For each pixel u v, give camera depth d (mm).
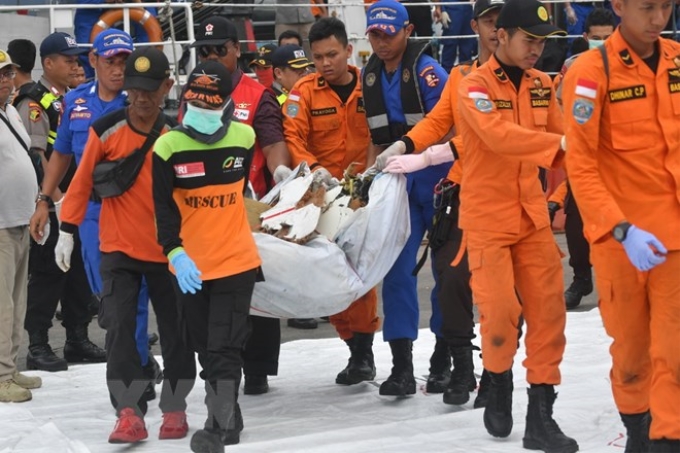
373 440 5609
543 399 5340
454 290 6074
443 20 12219
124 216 5770
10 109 6867
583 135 4512
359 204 6195
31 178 6762
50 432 5891
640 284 4617
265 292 5879
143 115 5703
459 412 6039
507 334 5406
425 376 7098
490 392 5539
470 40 12219
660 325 4535
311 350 7871
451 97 6055
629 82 4508
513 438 5574
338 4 11117
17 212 6711
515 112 5320
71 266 7633
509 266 5371
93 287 6449
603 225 4445
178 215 5391
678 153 4539
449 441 5555
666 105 4512
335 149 6938
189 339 5672
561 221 11375
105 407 6484
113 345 5699
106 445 5723
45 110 7883
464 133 5430
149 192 5746
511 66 5328
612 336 4773
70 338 7801
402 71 6484
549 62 11805
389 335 6449
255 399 6660
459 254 5605
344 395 6691
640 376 4797
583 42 9977
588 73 4504
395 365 6496
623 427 5688
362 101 6879
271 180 7082
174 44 9922
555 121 5492
